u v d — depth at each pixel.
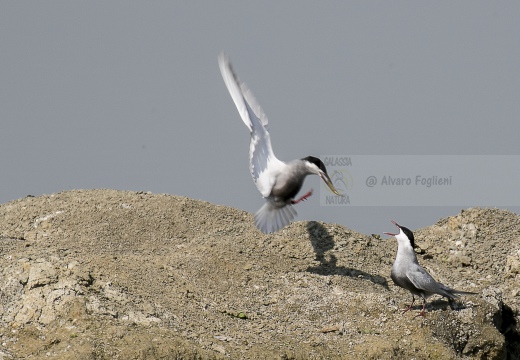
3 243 17.77
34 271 15.27
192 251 17.84
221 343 14.41
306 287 16.78
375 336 15.30
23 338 13.99
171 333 14.26
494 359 15.84
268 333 15.13
